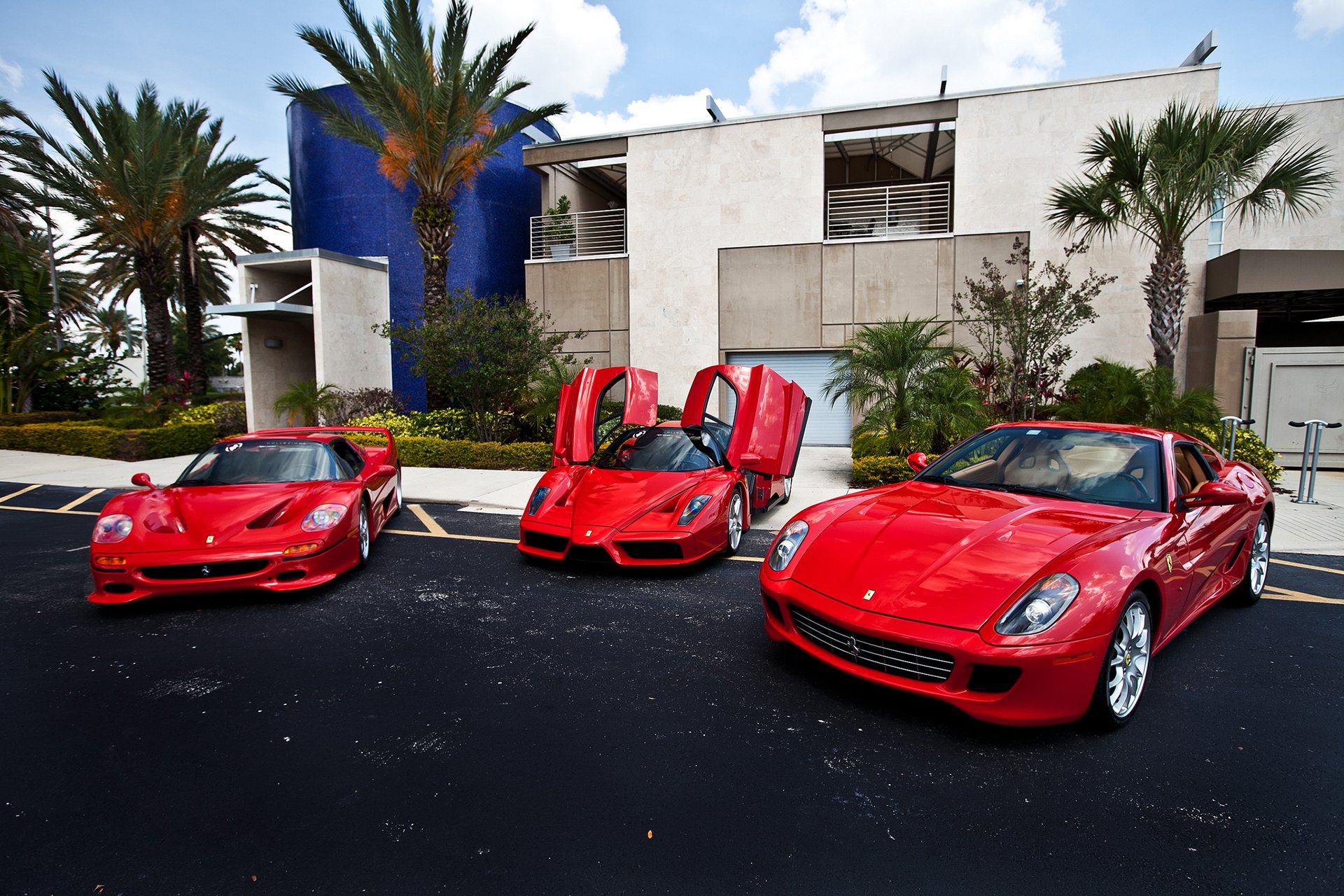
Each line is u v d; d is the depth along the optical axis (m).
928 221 14.41
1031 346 9.22
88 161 16.09
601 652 3.67
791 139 14.29
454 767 2.56
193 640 3.91
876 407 9.39
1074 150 12.89
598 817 2.25
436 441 11.61
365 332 16.34
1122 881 1.93
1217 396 10.69
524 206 18.83
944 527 3.19
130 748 2.71
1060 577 2.69
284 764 2.59
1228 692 3.16
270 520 4.73
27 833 2.18
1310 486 7.77
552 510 5.42
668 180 14.98
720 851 2.07
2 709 3.06
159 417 14.51
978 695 2.58
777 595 3.19
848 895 1.88
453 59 12.73
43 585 5.06
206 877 1.98
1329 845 2.09
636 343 15.28
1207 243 12.30
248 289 15.98
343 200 18.02
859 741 2.72
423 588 4.89
